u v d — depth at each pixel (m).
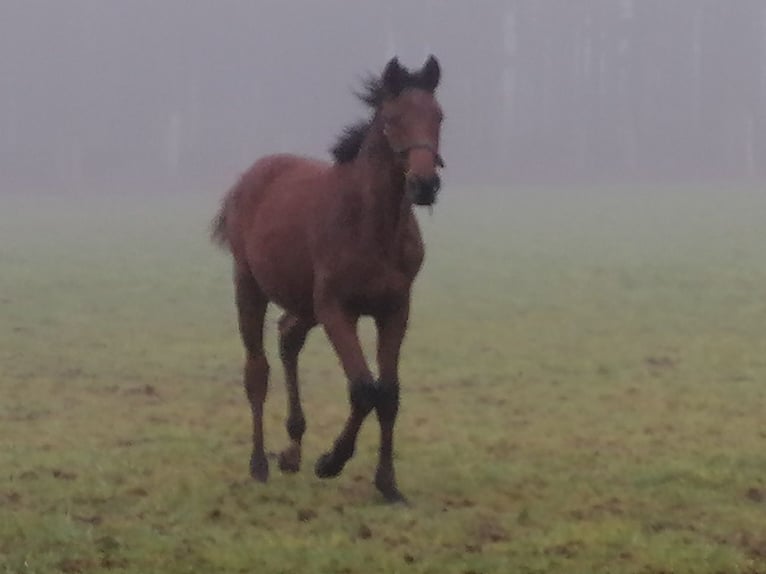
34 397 13.14
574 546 7.66
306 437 11.20
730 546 7.68
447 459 10.20
